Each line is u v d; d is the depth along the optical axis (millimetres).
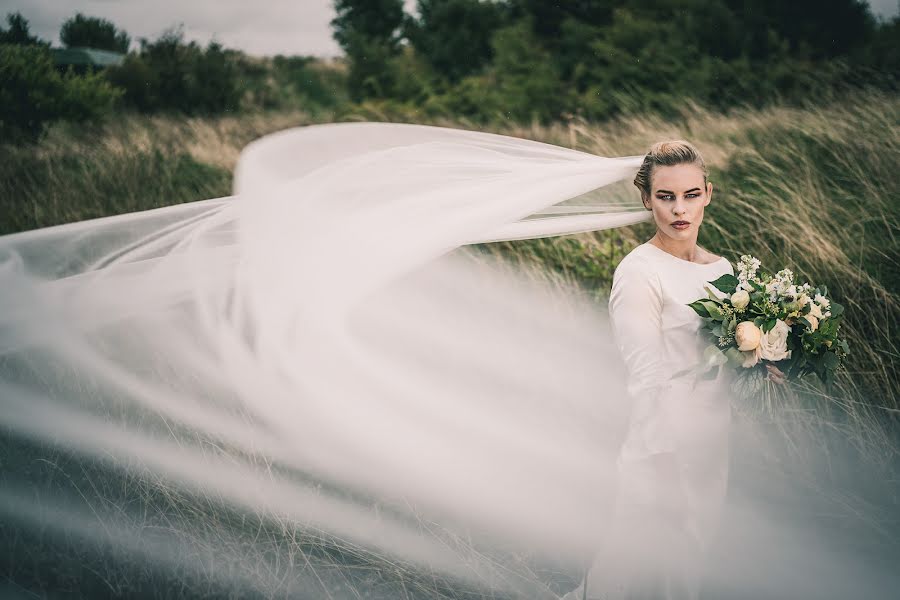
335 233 2531
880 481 3496
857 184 5562
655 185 2307
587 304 4996
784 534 3189
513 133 10844
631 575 2289
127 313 2643
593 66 13789
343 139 2828
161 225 2672
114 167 7867
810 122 6559
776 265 4691
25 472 3191
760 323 2180
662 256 2367
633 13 14398
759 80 11102
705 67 11625
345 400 2857
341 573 2861
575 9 15484
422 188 2635
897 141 5773
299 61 27391
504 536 3143
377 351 3979
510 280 5168
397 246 2523
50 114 11562
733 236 5086
